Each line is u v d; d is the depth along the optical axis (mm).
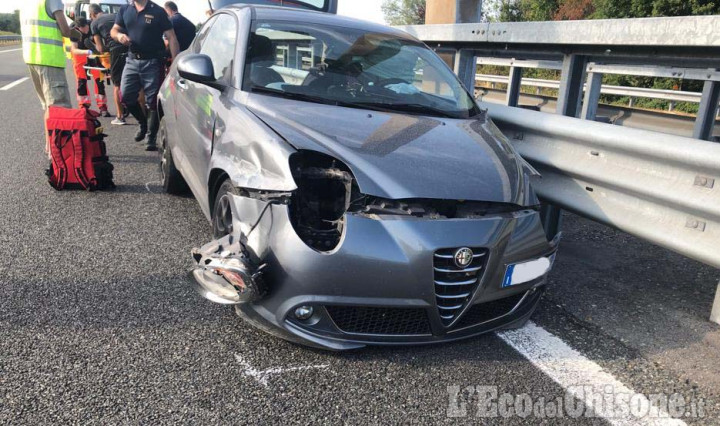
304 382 2562
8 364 2547
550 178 4191
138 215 4691
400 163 2812
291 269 2559
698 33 3506
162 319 3023
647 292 3803
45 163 6266
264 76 3596
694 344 3145
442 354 2881
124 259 3779
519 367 2822
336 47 3984
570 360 2914
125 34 6895
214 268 2623
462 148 3143
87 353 2670
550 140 4133
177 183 5156
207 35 4844
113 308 3109
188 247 4047
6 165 6113
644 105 15148
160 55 6957
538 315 3398
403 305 2600
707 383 2777
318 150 2777
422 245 2572
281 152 2752
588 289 3809
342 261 2525
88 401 2330
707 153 3043
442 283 2645
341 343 2670
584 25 4254
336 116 3238
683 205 3201
